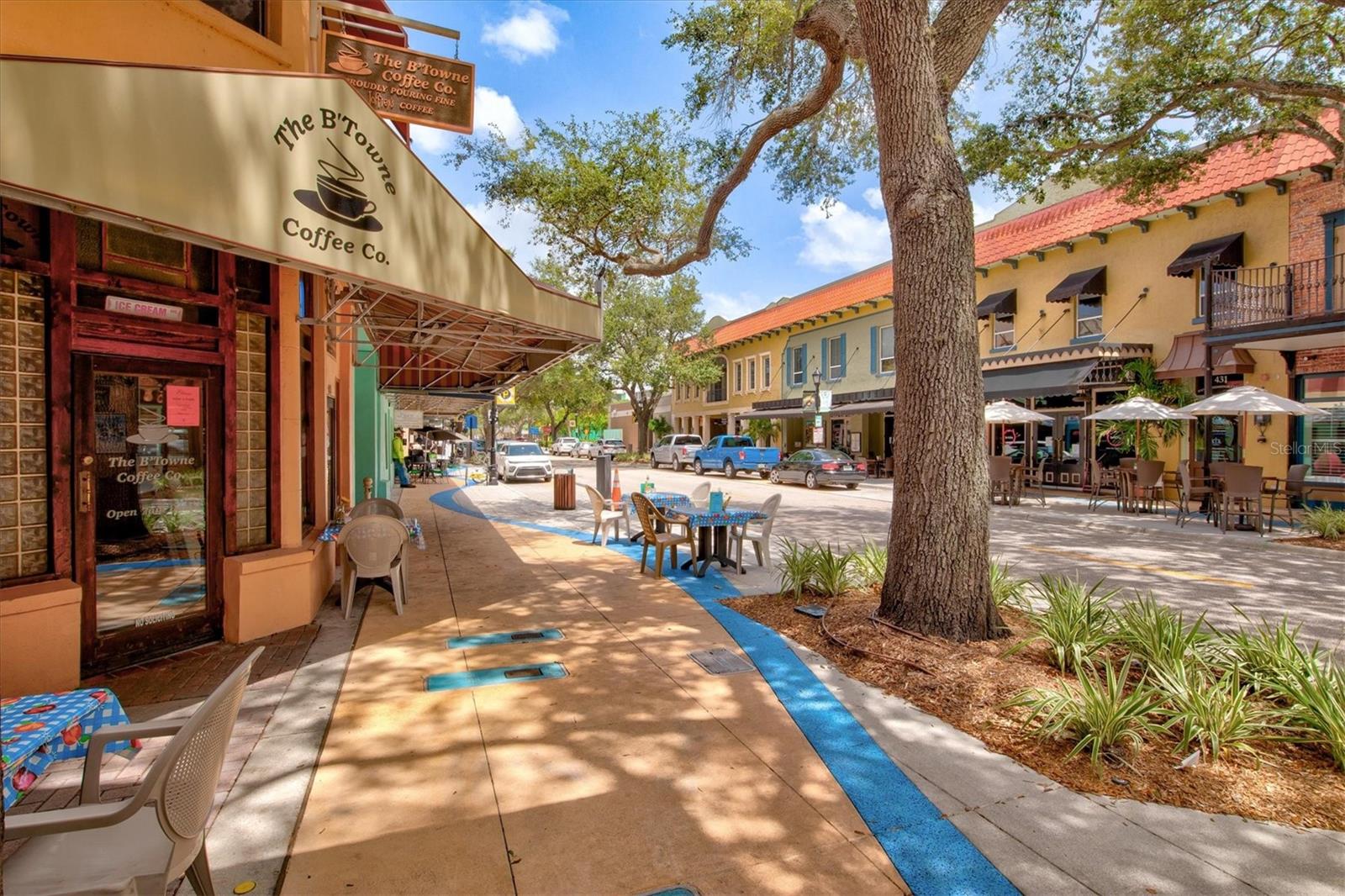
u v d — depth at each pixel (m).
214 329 5.32
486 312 5.90
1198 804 3.19
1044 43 11.40
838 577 6.78
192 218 3.54
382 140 4.86
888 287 24.75
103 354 4.62
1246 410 11.93
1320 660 5.30
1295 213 13.93
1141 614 5.21
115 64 3.22
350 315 8.38
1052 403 20.28
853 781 3.37
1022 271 20.31
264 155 3.97
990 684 4.42
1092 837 2.94
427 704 4.24
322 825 2.96
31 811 3.06
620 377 39.03
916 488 5.35
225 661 4.98
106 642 4.70
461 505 16.75
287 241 4.10
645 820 3.02
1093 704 3.69
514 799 3.18
